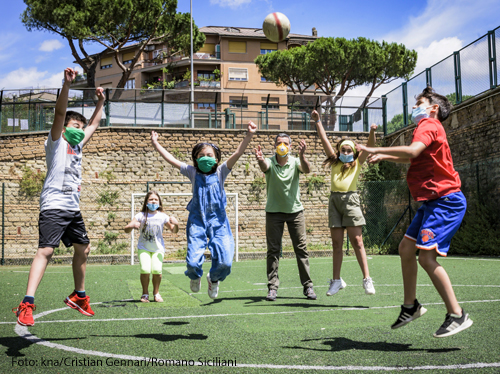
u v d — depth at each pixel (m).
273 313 5.22
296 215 6.42
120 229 18.66
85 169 18.73
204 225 4.13
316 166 20.72
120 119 19.77
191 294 7.21
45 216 3.85
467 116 15.71
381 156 3.46
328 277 9.61
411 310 3.69
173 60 49.88
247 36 50.22
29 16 28.55
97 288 7.99
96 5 28.53
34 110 19.95
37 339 3.89
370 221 19.20
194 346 3.62
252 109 21.20
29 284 3.60
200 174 4.22
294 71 36.66
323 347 3.54
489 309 5.04
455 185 3.53
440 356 3.19
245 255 17.78
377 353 3.32
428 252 3.46
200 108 20.67
